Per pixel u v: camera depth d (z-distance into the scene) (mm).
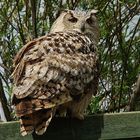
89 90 9227
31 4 14445
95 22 10891
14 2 15148
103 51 15125
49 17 15281
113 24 15172
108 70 15172
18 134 8547
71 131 8703
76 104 8891
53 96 8234
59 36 9188
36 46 8805
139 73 15102
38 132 8008
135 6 15078
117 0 14875
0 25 15039
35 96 8117
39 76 8289
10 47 15273
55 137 8641
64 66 8648
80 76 8922
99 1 15156
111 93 15148
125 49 15273
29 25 15336
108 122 8773
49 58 8594
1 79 14680
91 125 8758
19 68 8531
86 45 9477
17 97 8062
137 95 14023
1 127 8555
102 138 8727
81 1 15211
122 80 14656
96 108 14234
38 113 8102
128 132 8758
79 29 10562
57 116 8828
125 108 15203
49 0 15234
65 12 10984
